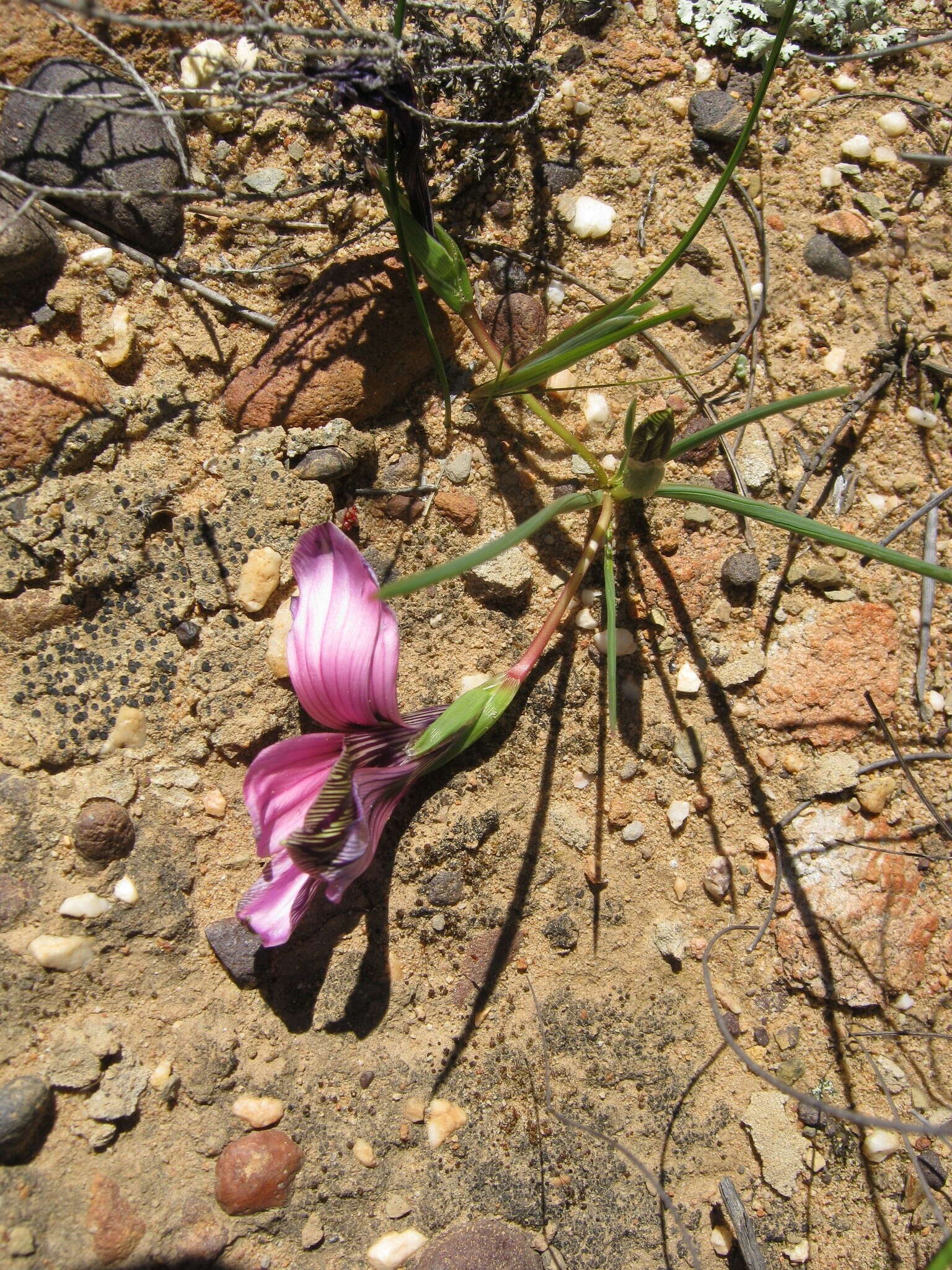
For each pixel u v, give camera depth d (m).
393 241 0.15
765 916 0.15
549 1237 0.14
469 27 0.16
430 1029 0.14
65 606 0.14
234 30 0.12
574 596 0.15
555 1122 0.14
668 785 0.15
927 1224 0.14
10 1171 0.13
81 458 0.14
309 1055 0.14
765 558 0.16
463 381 0.16
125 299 0.15
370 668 0.13
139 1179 0.13
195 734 0.14
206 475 0.15
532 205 0.16
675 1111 0.14
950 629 0.16
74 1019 0.13
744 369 0.16
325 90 0.15
